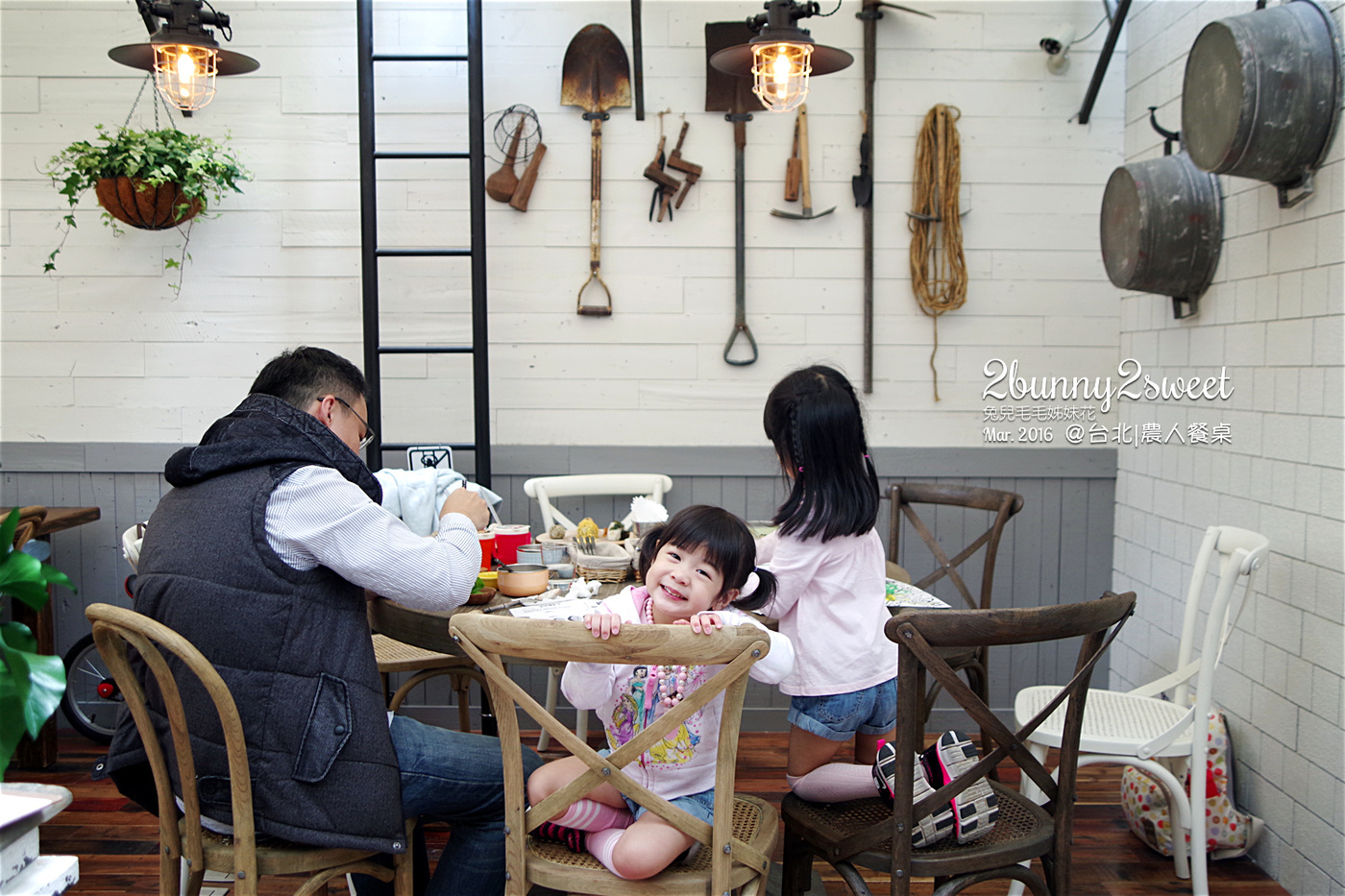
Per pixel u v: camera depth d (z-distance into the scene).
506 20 3.16
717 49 3.14
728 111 3.17
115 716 3.21
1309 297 2.28
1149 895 2.30
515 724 1.47
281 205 3.19
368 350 2.96
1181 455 2.88
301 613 1.50
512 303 3.23
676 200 3.21
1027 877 1.65
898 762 1.53
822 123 3.21
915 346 3.27
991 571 2.83
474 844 1.69
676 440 3.28
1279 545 2.40
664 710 1.60
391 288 3.21
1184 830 2.32
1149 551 3.06
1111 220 2.83
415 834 1.92
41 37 3.13
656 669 1.62
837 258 3.24
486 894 1.69
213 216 3.19
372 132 2.92
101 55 3.14
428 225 3.19
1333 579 2.19
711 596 1.60
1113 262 2.82
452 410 3.24
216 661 1.49
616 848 1.49
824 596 1.86
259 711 1.48
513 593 2.00
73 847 2.48
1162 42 2.96
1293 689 2.33
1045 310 3.27
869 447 3.28
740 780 2.90
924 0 3.19
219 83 3.16
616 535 2.46
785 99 2.65
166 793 1.54
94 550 3.25
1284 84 2.13
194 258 3.20
